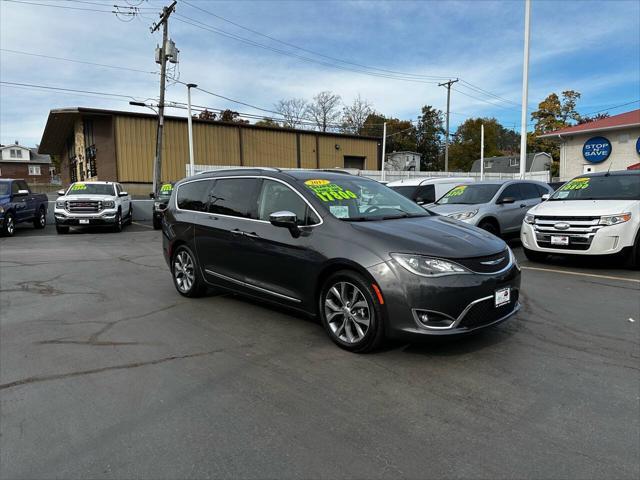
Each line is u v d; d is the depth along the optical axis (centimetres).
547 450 267
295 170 538
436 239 407
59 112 2912
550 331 468
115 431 296
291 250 459
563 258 913
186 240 609
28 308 583
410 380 362
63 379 374
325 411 317
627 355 405
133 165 3147
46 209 1847
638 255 769
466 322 384
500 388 346
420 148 6950
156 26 2492
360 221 447
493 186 1081
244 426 300
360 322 408
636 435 281
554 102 4556
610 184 850
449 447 272
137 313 557
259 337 466
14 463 263
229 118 5497
